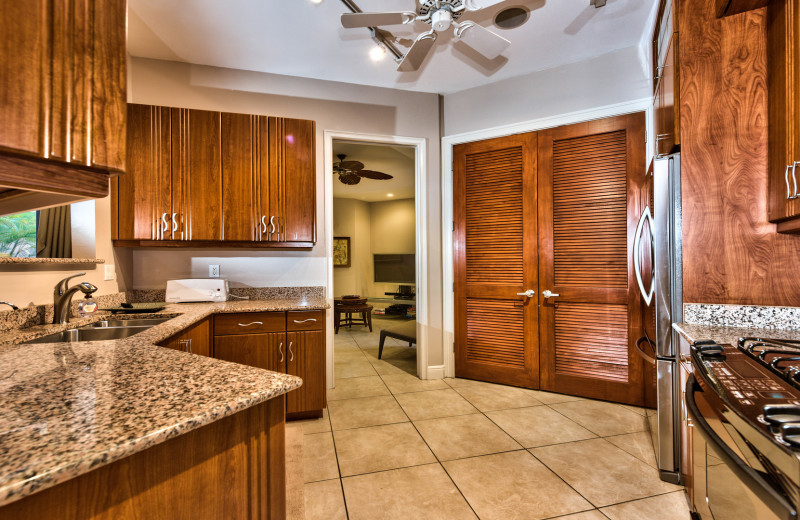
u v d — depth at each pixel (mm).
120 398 736
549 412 2555
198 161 2518
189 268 2842
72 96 565
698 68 1634
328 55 2715
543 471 1833
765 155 1535
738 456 757
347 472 1835
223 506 742
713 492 1014
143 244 2463
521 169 3068
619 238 2727
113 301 2447
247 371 936
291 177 2691
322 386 2496
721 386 852
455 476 1797
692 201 1652
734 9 1534
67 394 756
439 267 3369
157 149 2457
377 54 2705
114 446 542
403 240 8117
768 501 611
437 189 3371
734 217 1593
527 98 3031
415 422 2410
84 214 2230
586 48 2691
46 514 519
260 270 2975
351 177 5047
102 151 602
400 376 3424
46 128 533
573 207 2881
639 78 2656
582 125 2846
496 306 3168
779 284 1536
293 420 2465
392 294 7988
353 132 3143
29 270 1729
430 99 3357
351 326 6336
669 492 1658
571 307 2879
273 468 832
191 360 1049
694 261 1655
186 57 2723
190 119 2512
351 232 8016
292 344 2457
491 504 1587
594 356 2793
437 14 1896
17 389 786
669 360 1730
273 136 2662
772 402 750
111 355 1110
